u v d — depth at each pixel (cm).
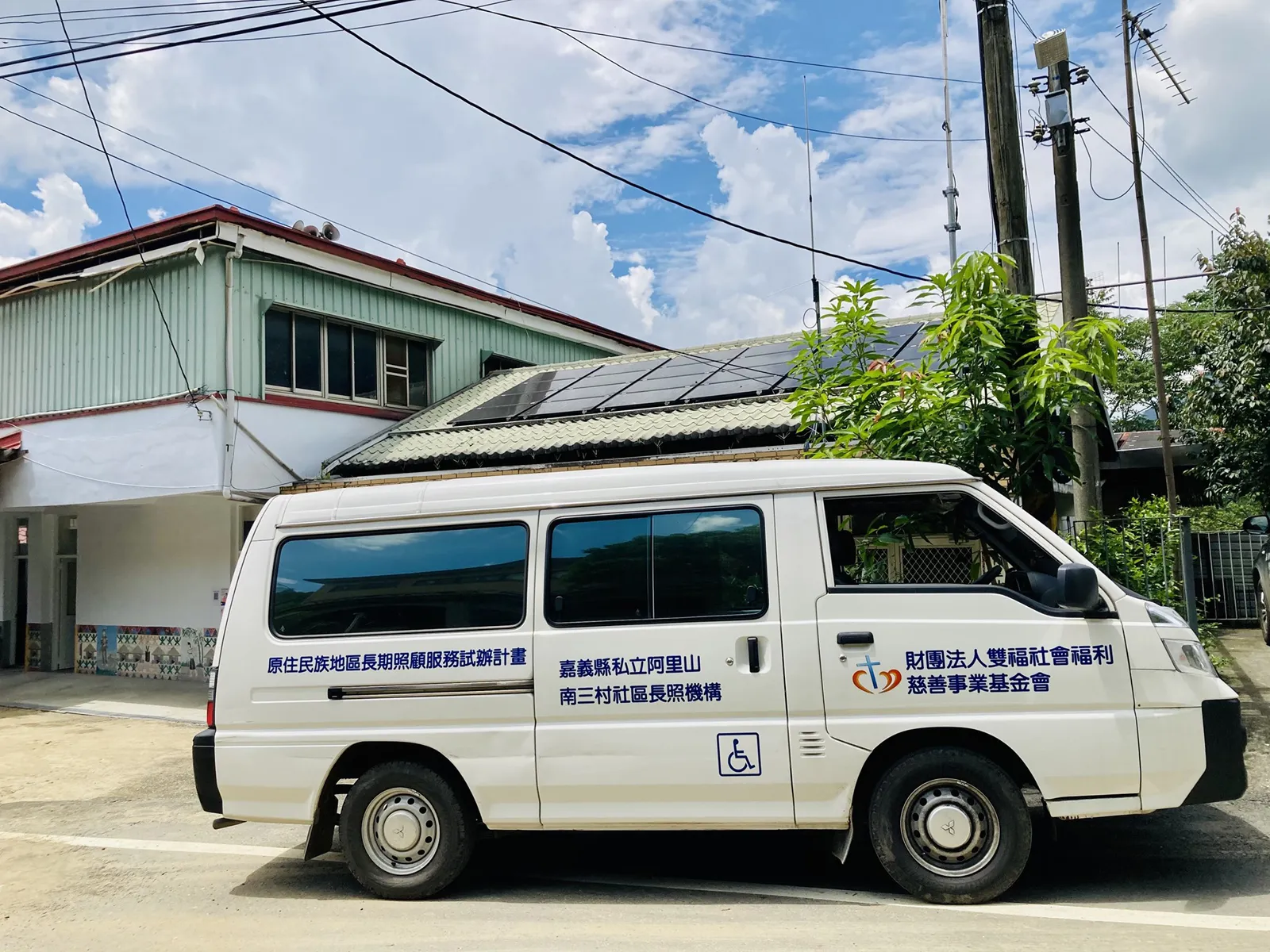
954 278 691
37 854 643
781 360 1252
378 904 507
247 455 1189
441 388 1532
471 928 462
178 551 1402
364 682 515
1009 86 793
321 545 543
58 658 1533
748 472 504
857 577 527
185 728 1089
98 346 1292
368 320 1395
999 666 458
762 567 488
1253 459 1292
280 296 1260
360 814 518
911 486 492
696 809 477
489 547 522
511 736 495
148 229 1205
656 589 496
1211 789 446
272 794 519
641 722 483
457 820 507
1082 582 447
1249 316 1274
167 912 511
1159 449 1864
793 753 468
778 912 465
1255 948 395
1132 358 726
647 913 472
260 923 487
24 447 1323
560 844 603
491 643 504
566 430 1182
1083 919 435
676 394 1210
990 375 673
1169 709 450
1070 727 450
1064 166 956
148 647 1425
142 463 1212
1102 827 574
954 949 404
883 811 466
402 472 1193
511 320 1691
